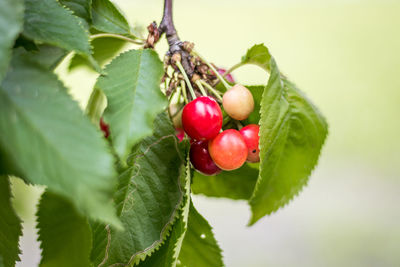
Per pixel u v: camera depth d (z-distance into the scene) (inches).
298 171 22.1
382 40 96.9
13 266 19.1
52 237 19.2
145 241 19.8
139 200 19.8
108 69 19.0
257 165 22.4
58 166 16.6
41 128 16.7
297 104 21.6
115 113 18.5
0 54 16.3
